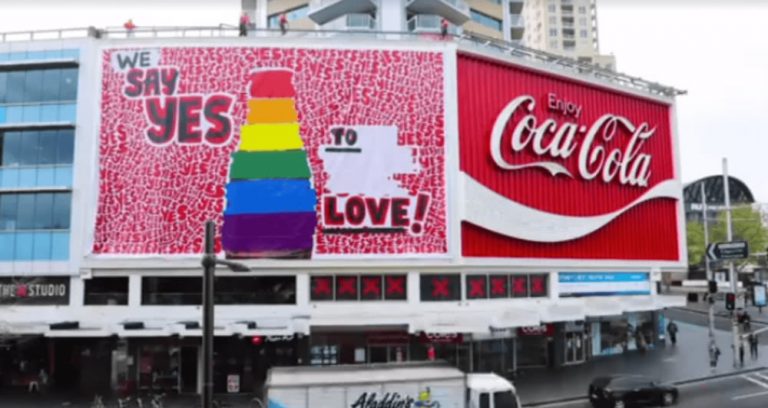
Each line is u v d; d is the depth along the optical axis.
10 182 34.50
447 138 36.06
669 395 29.06
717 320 62.88
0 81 35.28
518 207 37.91
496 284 37.34
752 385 34.31
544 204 39.28
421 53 36.53
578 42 147.75
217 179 34.28
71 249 33.66
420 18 67.12
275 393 21.36
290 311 33.75
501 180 37.69
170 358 33.66
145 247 33.75
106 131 34.56
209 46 35.09
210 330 17.08
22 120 34.91
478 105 37.41
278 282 34.28
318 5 70.69
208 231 17.44
